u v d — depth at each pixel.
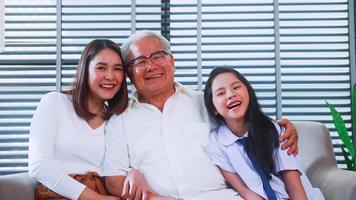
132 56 1.34
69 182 1.19
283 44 2.06
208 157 1.32
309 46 2.06
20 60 2.04
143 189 1.21
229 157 1.30
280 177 1.26
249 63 2.04
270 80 2.04
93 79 1.29
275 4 2.05
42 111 1.29
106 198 1.19
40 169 1.21
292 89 2.05
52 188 1.21
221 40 2.05
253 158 1.25
